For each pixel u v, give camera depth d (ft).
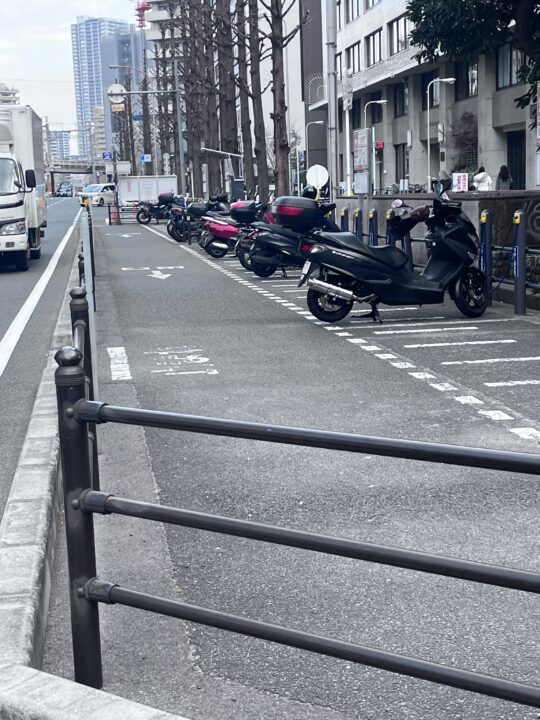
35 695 9.70
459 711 11.20
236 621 10.10
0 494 19.88
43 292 64.95
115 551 16.66
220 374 32.83
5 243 81.97
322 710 11.29
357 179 69.87
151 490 20.06
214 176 186.80
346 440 9.04
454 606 14.07
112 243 124.47
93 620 11.16
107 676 12.26
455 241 43.11
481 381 30.27
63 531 17.84
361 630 13.35
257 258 65.62
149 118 318.24
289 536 9.57
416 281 42.75
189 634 13.46
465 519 17.80
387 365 33.58
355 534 17.12
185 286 64.59
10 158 84.17
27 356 38.19
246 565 15.89
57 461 19.77
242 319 46.98
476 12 68.85
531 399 27.50
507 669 12.13
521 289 45.29
